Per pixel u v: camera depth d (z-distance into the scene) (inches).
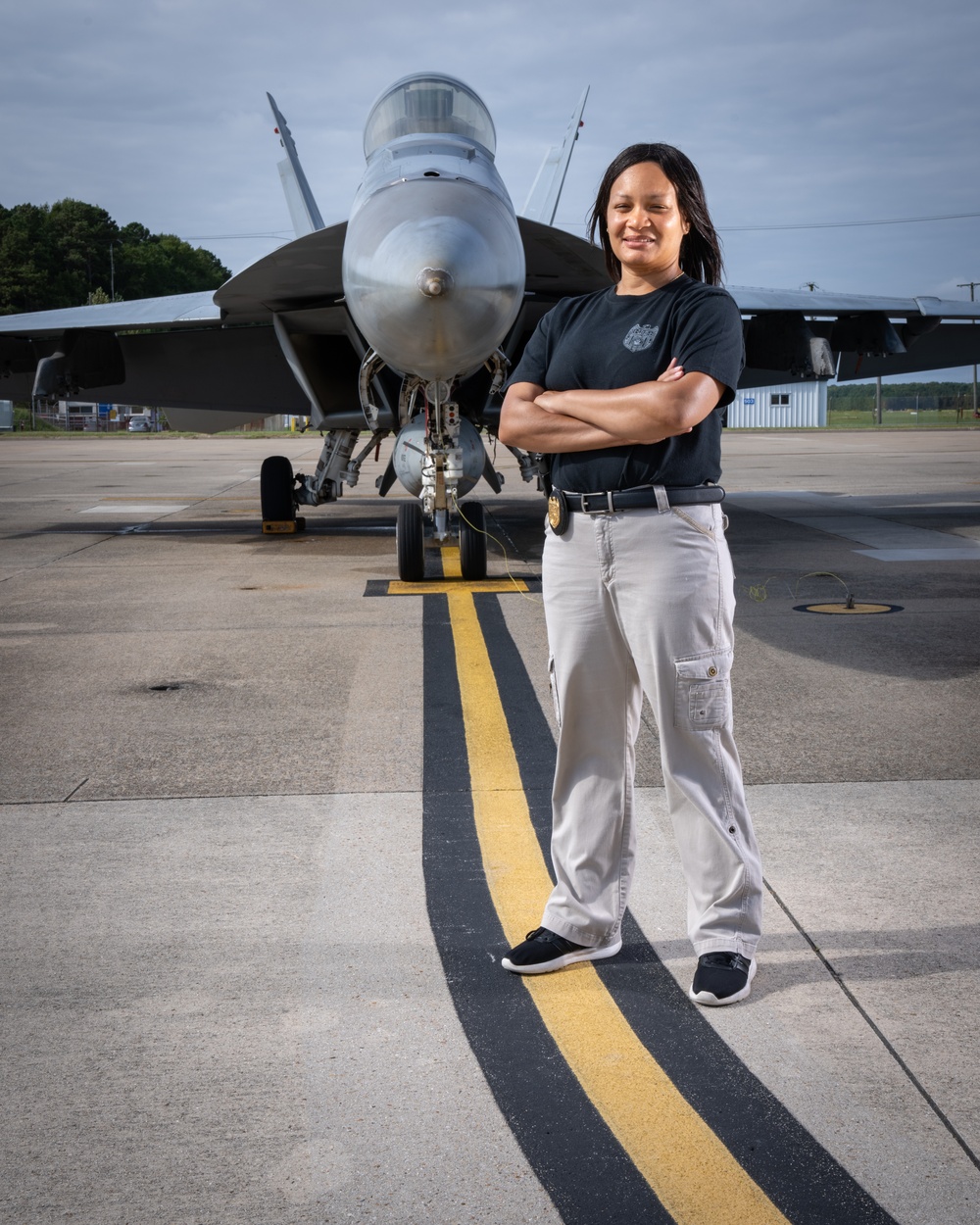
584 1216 81.4
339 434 530.9
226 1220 81.3
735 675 252.4
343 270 330.3
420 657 276.1
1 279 3855.8
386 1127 92.4
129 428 3093.0
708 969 113.7
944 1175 85.2
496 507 707.4
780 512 642.8
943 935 126.0
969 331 670.5
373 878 144.5
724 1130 91.3
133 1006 112.3
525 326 434.6
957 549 471.2
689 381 106.5
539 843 156.9
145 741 206.8
